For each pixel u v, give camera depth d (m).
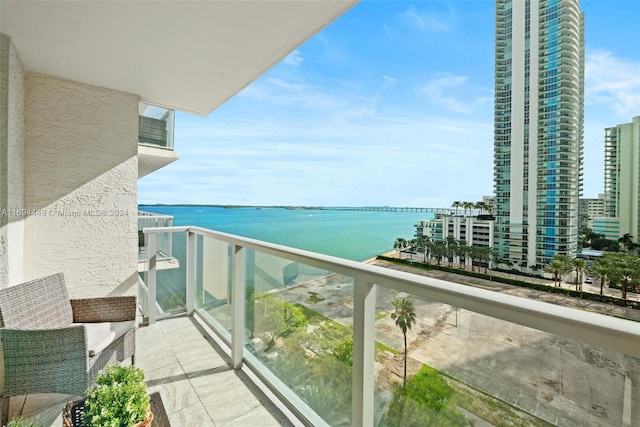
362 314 1.52
